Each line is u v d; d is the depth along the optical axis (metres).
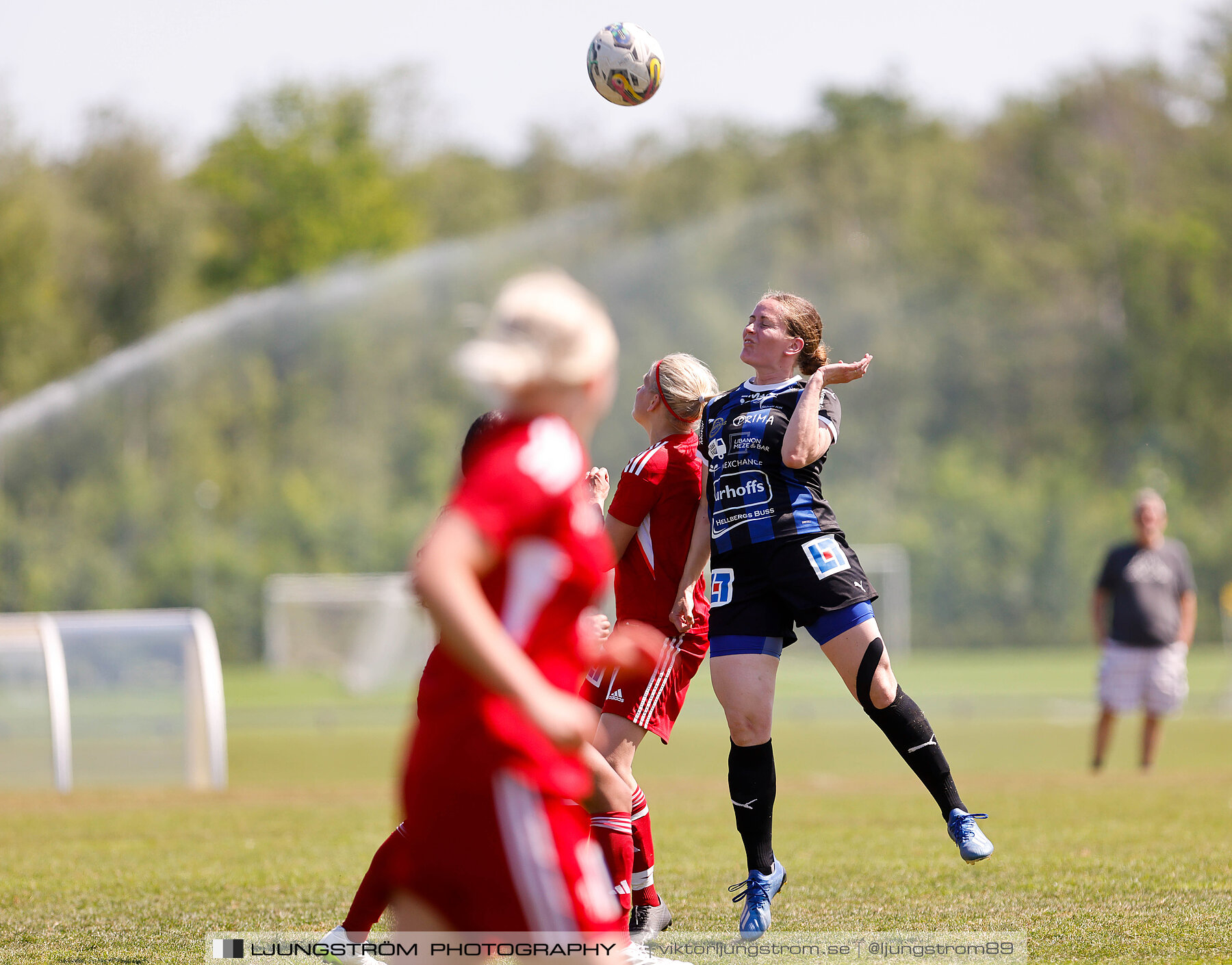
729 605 16.88
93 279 182.12
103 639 39.72
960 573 168.88
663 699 16.91
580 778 9.13
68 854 22.59
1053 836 22.86
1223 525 168.00
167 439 176.50
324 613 129.88
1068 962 14.13
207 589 160.62
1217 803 27.61
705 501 17.25
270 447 183.88
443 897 9.05
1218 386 189.50
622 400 190.62
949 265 198.00
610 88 21.31
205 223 191.88
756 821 16.47
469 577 8.21
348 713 85.19
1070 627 168.38
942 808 17.03
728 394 17.59
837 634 16.73
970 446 191.88
